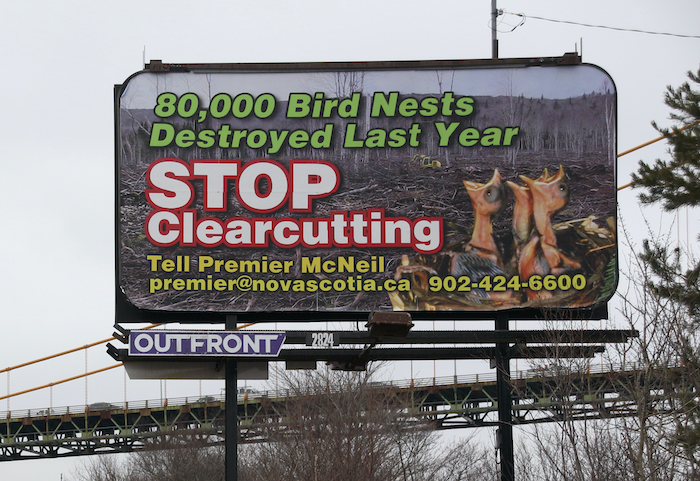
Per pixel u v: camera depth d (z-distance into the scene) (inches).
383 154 1286.9
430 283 1266.0
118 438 4104.3
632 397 1045.2
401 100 1295.5
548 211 1275.8
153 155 1274.6
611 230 1270.9
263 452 2373.3
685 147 1323.8
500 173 1283.2
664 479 1014.4
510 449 1234.6
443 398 3329.2
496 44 1392.7
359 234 1274.6
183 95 1284.4
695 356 1050.1
